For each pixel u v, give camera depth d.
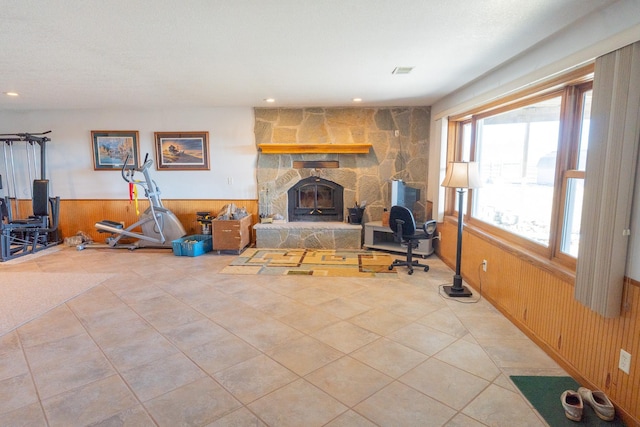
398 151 5.78
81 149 6.11
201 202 6.18
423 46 2.74
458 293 3.73
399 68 3.39
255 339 2.84
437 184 5.12
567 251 2.63
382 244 5.71
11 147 6.13
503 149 3.64
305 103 5.46
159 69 3.43
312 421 1.94
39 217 5.76
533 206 3.09
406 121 5.71
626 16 1.86
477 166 3.52
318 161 5.93
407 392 2.18
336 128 5.80
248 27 2.37
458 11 2.11
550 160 2.86
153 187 5.94
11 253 5.45
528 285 2.88
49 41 2.62
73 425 1.91
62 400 2.11
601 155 1.99
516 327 3.04
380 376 2.34
